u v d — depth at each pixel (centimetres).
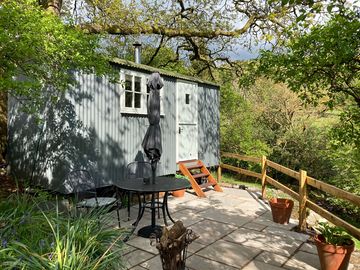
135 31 1060
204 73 1592
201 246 447
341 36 306
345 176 743
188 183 507
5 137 775
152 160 509
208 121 1025
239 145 1162
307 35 348
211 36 1195
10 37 383
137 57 895
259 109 1212
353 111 420
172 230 304
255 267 384
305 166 1045
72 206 462
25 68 459
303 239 480
